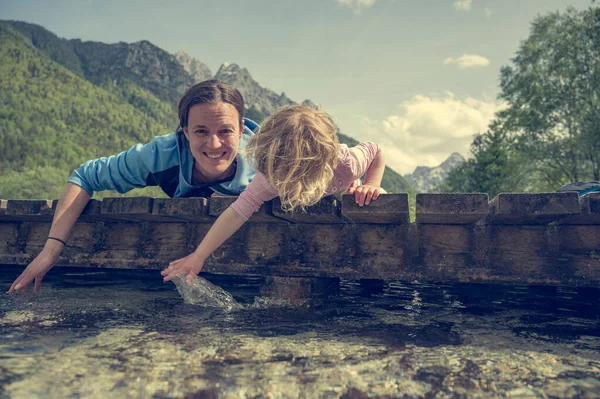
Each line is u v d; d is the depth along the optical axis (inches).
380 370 52.1
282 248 104.5
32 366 49.9
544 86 957.8
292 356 57.2
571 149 914.7
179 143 101.2
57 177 4542.3
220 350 59.1
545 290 136.4
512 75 1018.7
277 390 44.6
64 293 112.3
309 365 53.4
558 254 90.8
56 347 58.4
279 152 74.0
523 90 989.2
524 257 92.2
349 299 114.6
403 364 54.7
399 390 45.6
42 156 4992.6
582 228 90.5
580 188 107.1
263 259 105.0
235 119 93.4
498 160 1106.1
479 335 73.0
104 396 41.7
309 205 88.4
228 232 84.3
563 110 944.9
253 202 83.0
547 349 64.0
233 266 106.4
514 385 47.8
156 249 113.7
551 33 976.3
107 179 101.6
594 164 894.4
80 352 56.3
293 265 103.1
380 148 103.0
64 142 5418.3
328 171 77.7
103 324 74.3
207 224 110.5
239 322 79.6
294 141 73.2
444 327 79.4
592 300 114.9
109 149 5831.7
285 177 73.7
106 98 7465.6
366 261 99.2
